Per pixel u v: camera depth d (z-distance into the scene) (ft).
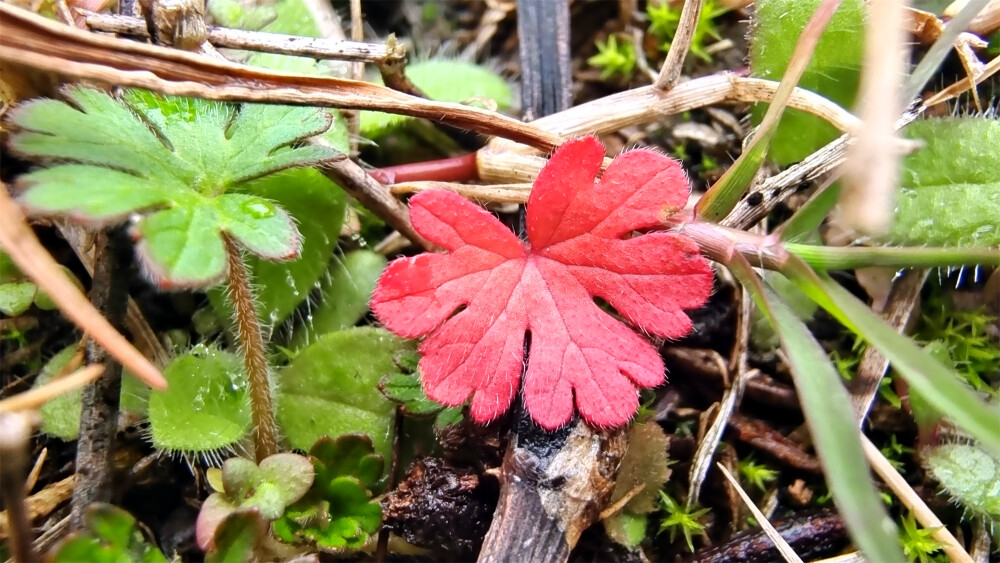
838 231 0.23
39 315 0.23
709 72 0.28
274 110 0.18
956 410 0.15
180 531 0.22
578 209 0.18
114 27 0.21
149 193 0.15
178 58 0.17
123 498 0.22
